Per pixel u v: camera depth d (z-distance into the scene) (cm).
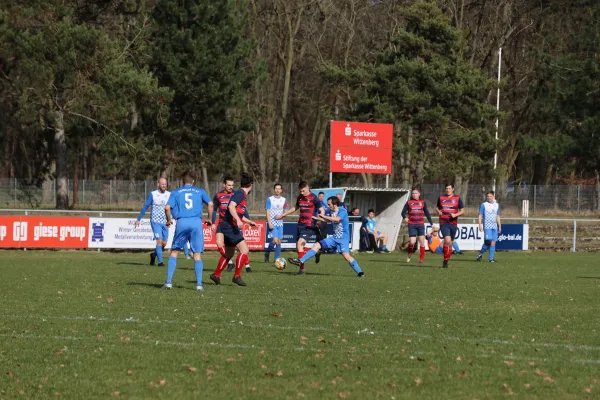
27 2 8012
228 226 2950
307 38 11619
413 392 1290
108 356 1553
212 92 8912
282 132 12000
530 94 10656
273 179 12025
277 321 2017
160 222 4066
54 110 8512
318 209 4216
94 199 9369
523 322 2070
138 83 8106
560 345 1725
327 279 3334
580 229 7650
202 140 9319
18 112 8125
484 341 1766
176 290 2753
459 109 9281
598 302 2581
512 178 13425
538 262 4850
